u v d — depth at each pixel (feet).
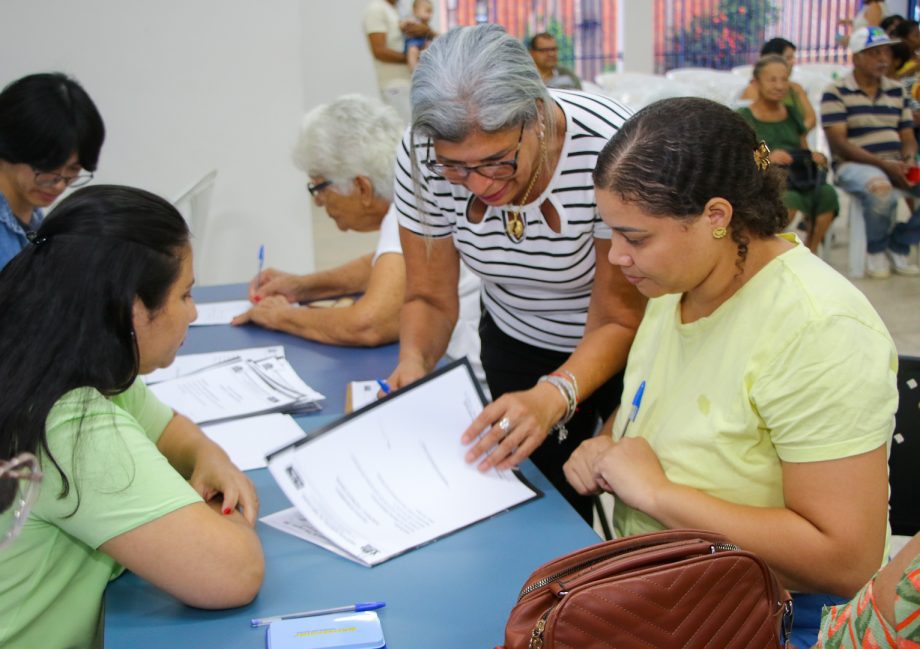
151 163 11.71
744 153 3.43
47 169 6.19
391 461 4.30
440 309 5.74
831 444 3.37
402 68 20.59
